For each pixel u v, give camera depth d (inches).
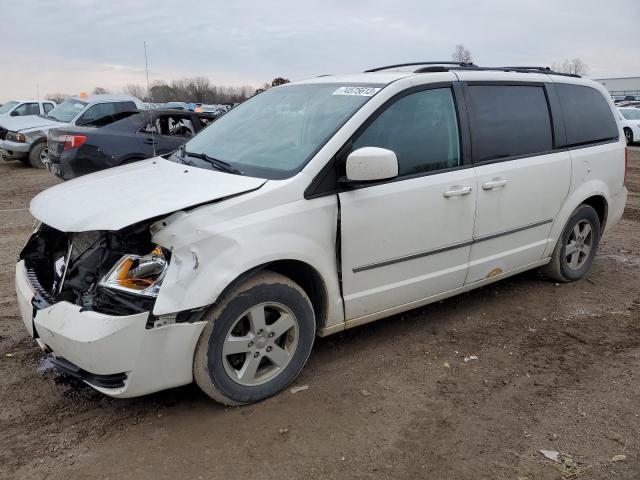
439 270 157.6
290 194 126.3
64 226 115.5
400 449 114.3
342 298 138.9
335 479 105.6
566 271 205.0
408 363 149.3
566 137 191.9
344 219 133.5
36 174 527.2
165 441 115.6
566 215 193.3
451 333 167.8
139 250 117.8
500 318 179.5
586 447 115.6
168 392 133.8
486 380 141.6
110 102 522.0
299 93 164.1
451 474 107.4
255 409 126.9
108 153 351.3
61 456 110.8
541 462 111.0
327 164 131.6
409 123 148.4
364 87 150.6
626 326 175.6
